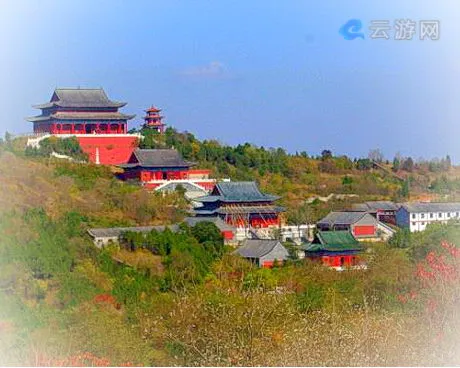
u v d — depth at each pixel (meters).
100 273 51.69
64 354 34.72
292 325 33.75
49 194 73.19
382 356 29.86
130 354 35.97
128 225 74.38
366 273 52.16
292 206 97.81
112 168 97.88
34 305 42.84
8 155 81.88
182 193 93.81
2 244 48.75
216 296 38.75
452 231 54.81
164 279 54.19
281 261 70.06
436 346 31.05
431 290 37.72
